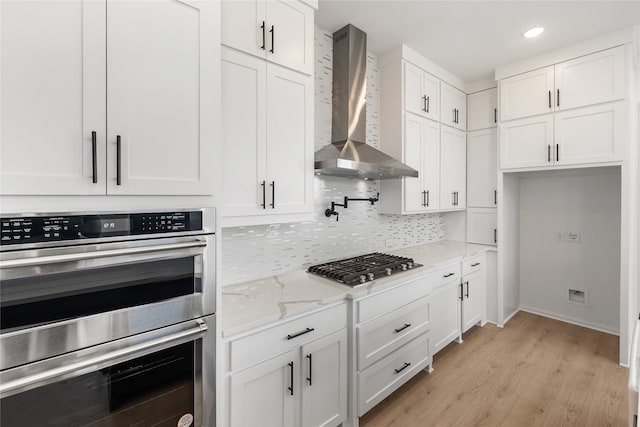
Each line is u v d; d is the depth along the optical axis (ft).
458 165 11.16
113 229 3.28
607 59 8.27
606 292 10.39
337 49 7.98
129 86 3.37
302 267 7.72
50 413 3.01
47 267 2.89
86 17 3.10
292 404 5.13
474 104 11.38
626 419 6.33
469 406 6.81
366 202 9.35
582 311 10.89
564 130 9.05
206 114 3.95
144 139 3.48
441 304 8.76
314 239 7.98
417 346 7.60
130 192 3.38
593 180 10.61
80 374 3.06
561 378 7.78
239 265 6.56
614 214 10.20
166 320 3.67
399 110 8.84
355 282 6.47
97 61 3.17
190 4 3.82
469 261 10.09
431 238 11.94
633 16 7.38
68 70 3.01
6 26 2.71
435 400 7.02
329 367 5.69
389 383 6.82
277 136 5.70
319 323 5.49
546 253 11.64
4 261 2.67
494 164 10.96
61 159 2.98
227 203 5.05
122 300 3.38
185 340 3.73
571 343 9.59
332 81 8.14
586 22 7.63
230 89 5.04
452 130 10.79
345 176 8.45
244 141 5.24
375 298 6.43
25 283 2.84
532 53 9.30
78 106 3.06
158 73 3.57
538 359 8.70
